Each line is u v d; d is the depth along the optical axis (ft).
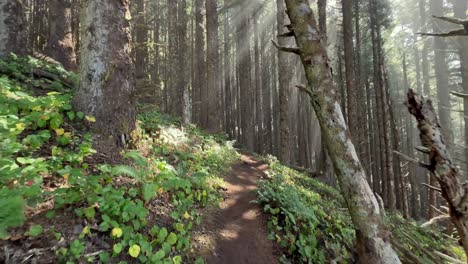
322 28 40.42
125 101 16.48
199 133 32.78
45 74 21.88
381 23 60.34
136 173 12.35
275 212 17.60
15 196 8.81
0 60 20.61
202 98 51.88
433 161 8.36
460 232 8.07
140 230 11.27
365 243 11.01
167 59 75.87
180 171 17.33
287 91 40.96
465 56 33.58
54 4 33.14
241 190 21.27
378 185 66.64
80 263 8.82
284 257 14.87
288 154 40.73
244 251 14.25
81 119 15.24
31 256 8.29
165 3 71.05
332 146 11.67
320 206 22.56
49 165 11.51
